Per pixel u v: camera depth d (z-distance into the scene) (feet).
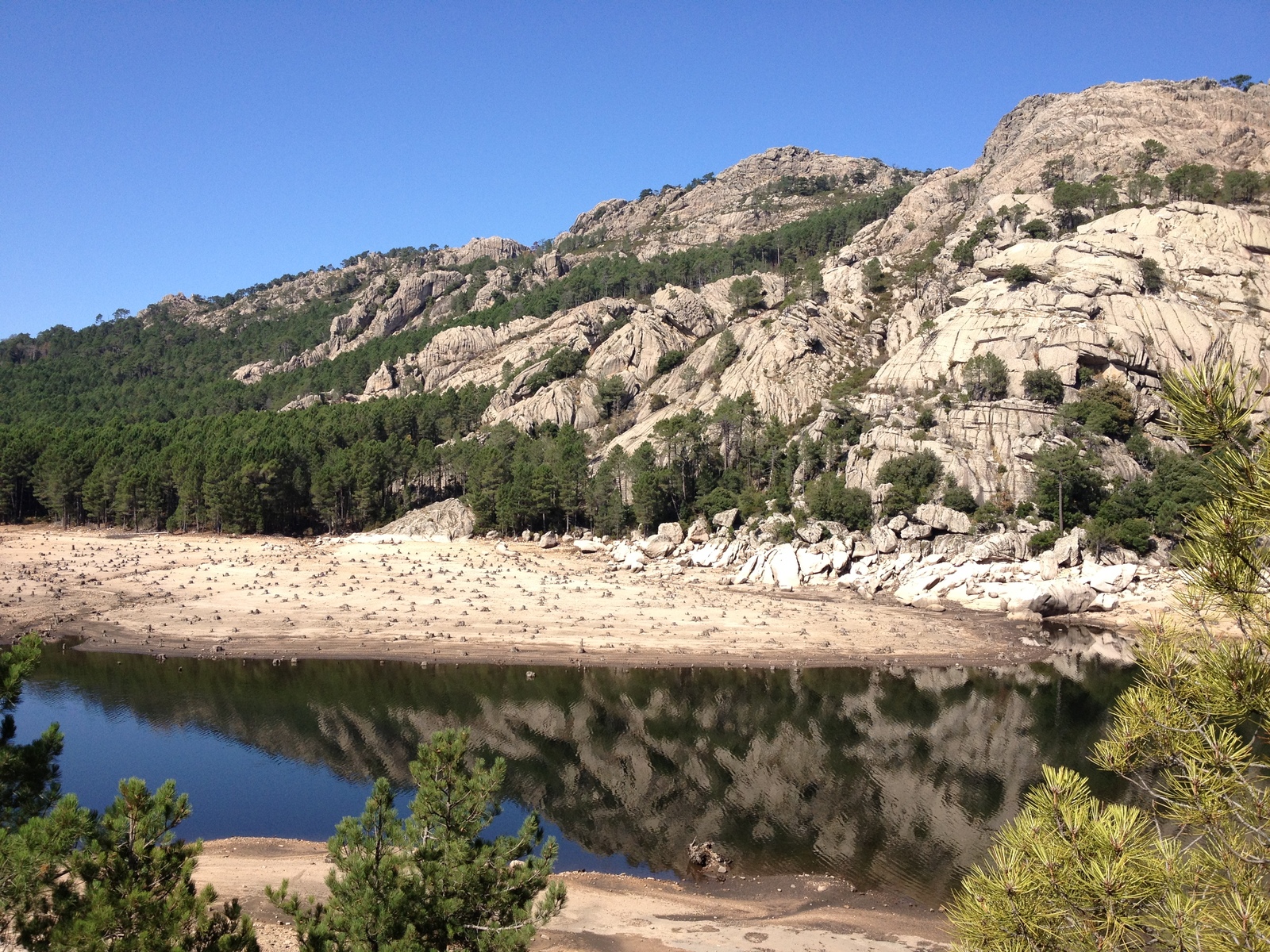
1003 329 492.13
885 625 300.81
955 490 404.57
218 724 200.03
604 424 645.92
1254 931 35.76
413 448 586.86
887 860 135.44
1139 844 40.93
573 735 198.70
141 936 55.77
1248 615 38.99
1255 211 589.73
